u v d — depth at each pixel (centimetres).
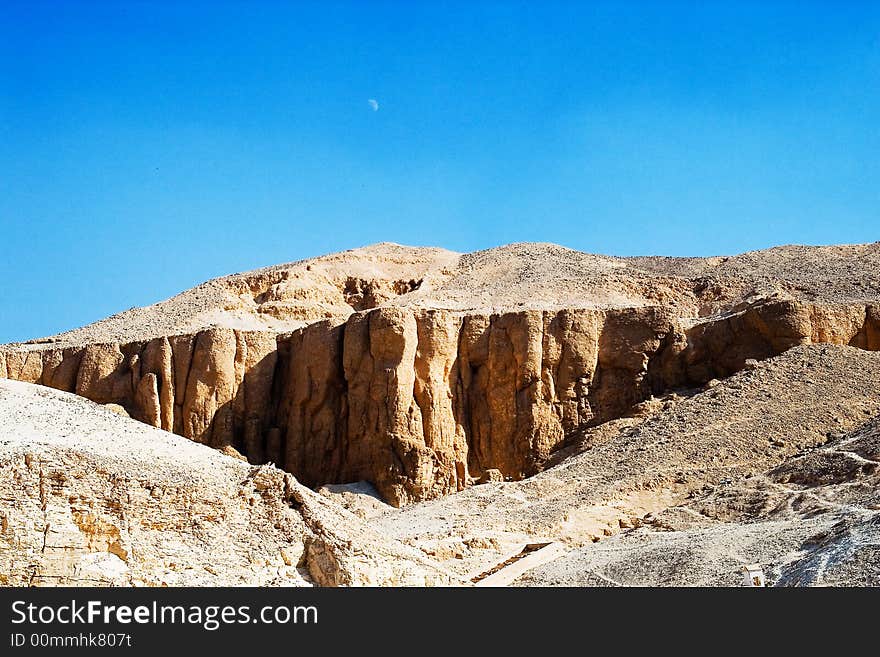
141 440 6369
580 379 9750
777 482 7225
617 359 9800
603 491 7712
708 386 9225
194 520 5819
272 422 10269
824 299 10662
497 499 7931
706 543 6253
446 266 13112
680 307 11300
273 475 6119
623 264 12656
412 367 9644
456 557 6788
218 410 10156
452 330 9875
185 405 10162
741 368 9575
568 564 6431
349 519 6309
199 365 10231
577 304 11038
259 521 5959
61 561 5512
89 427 6450
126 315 12150
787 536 6103
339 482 9594
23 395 7019
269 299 12288
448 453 9519
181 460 6184
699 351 9794
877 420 7731
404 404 9462
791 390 8638
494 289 11725
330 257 13188
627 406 9694
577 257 12900
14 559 5447
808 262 12131
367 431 9475
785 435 8100
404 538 7056
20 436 6078
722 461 7906
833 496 6725
